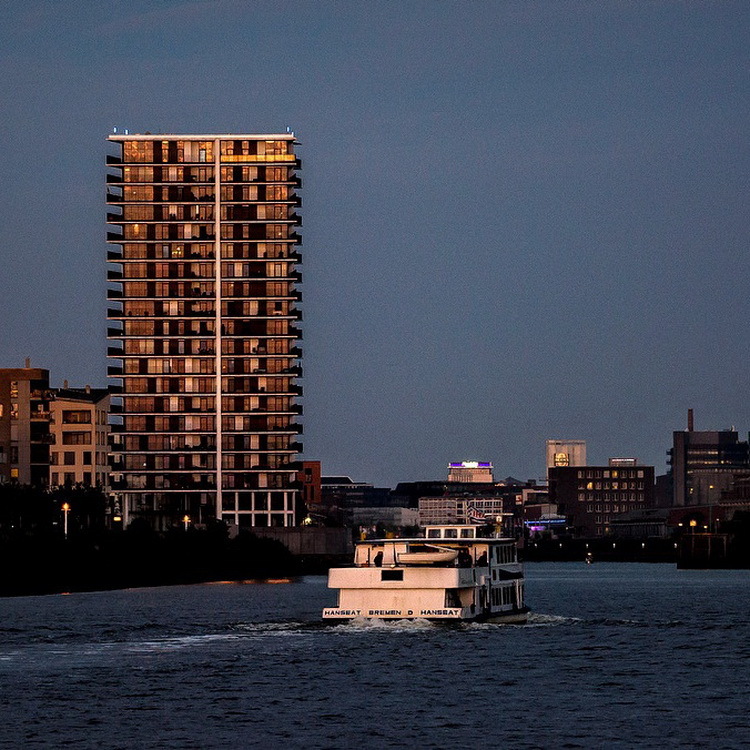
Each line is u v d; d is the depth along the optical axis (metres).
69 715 181.25
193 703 189.38
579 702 191.50
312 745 164.38
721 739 166.75
